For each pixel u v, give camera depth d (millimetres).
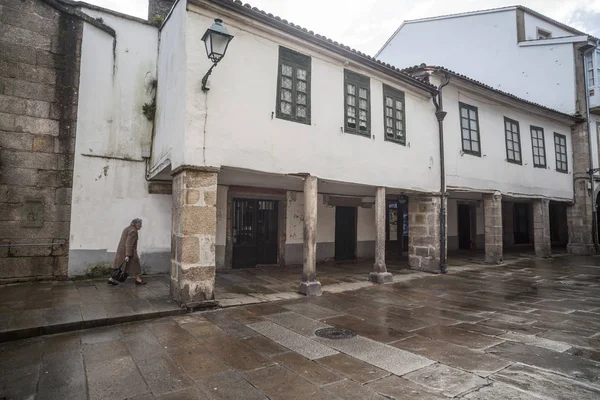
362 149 8930
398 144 9828
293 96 7715
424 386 3568
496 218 12930
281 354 4398
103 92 8984
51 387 3506
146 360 4176
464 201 17484
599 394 3389
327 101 8305
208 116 6457
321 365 4082
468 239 17828
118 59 9188
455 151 11641
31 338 4871
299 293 7828
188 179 6258
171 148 7070
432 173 10773
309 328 5434
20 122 8062
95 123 8859
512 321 5875
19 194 8000
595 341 4906
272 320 5824
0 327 4914
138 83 9406
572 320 5934
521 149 14133
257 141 7066
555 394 3391
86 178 8703
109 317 5473
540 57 16469
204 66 6480
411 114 10297
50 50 8438
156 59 9633
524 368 4000
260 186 11102
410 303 7105
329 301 7199
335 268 11477
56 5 8461
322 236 12758
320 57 8234
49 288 7461
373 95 9312
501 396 3355
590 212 16141
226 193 10664
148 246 9375
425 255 10953
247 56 7039
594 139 16516
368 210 14047
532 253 16359
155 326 5410
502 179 13180
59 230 8359
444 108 11406
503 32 17281
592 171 15875
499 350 4562
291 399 3318
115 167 9047
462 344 4785
